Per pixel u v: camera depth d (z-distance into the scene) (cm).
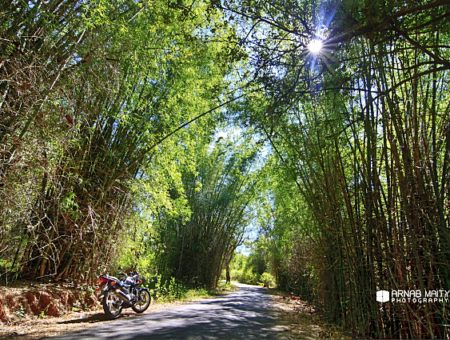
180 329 516
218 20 457
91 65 544
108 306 612
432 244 384
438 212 376
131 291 699
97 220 706
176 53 710
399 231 425
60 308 619
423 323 388
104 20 511
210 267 1706
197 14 488
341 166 569
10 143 429
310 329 600
